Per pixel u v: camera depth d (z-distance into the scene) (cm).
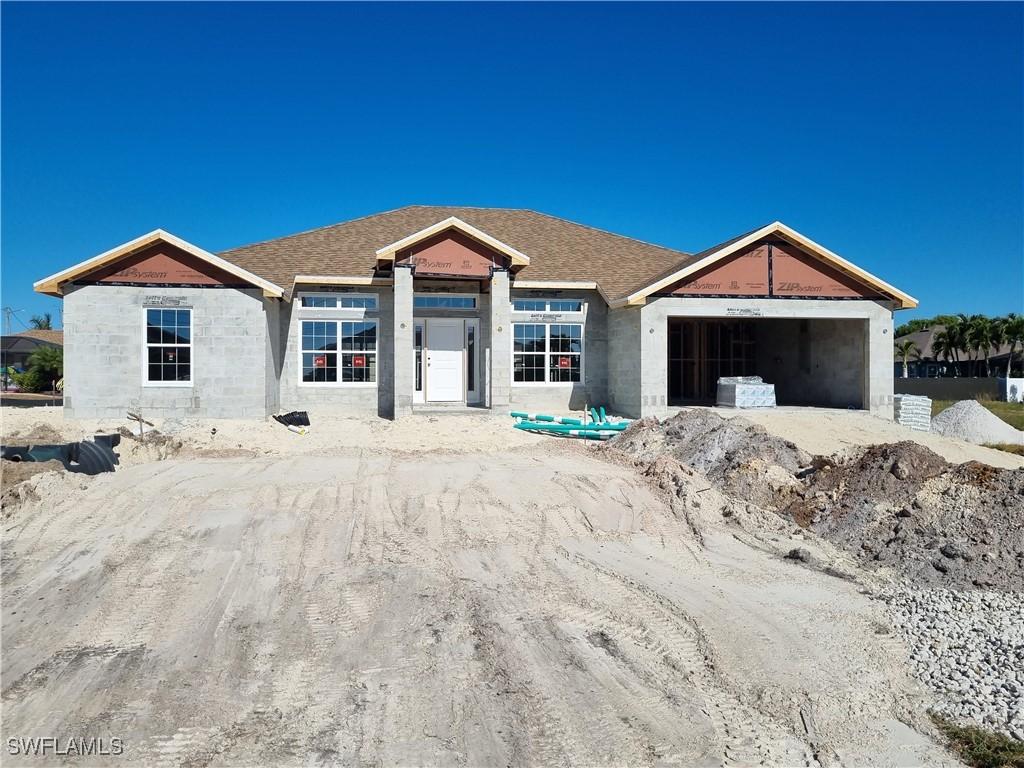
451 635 624
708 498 1056
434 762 447
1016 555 823
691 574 802
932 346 6600
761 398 1998
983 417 2227
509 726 489
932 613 703
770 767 456
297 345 1856
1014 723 505
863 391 1986
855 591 769
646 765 452
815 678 574
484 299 1967
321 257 2011
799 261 1909
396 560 795
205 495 956
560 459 1279
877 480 1034
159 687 532
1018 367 6162
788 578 799
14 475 981
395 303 1736
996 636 645
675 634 646
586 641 624
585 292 2027
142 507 917
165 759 445
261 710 504
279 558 787
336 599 694
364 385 1886
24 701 510
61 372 3931
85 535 838
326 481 1034
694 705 527
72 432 1431
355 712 502
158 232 1576
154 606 672
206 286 1606
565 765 448
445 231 1755
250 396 1625
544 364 2011
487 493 1008
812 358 2231
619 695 535
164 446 1248
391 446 1385
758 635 647
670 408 1977
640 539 912
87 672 552
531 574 777
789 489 1102
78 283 1566
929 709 534
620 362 1953
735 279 1875
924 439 1712
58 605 669
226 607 673
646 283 1950
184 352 1609
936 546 857
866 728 506
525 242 2309
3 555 784
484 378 1972
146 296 1588
